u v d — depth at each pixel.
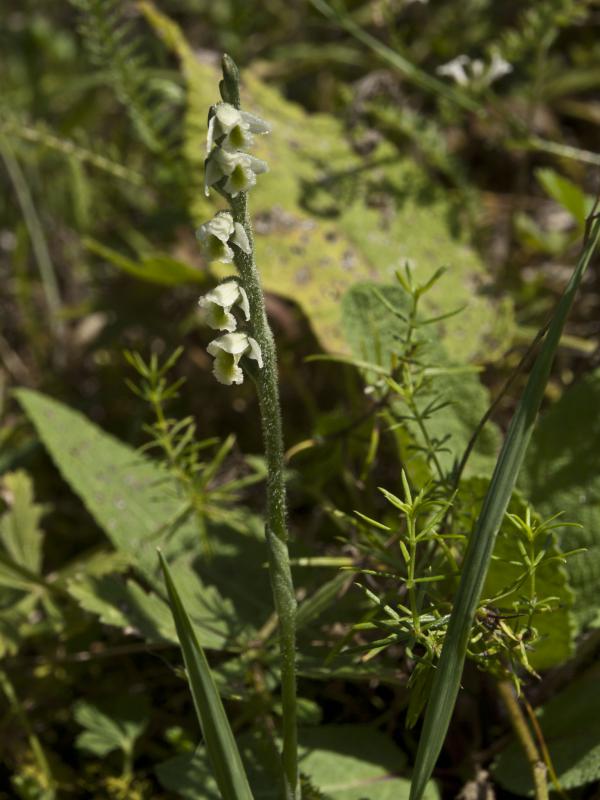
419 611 0.38
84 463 0.48
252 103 0.62
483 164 0.75
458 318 0.55
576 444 0.46
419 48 0.76
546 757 0.41
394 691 0.47
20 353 0.72
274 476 0.37
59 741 0.48
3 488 0.54
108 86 0.80
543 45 0.60
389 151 0.61
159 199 0.72
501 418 0.54
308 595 0.46
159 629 0.43
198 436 0.61
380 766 0.43
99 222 0.74
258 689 0.43
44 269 0.69
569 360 0.58
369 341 0.46
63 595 0.48
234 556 0.47
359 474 0.52
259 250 0.55
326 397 0.60
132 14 0.77
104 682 0.49
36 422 0.48
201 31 0.83
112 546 0.51
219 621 0.45
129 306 0.65
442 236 0.59
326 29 0.82
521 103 0.73
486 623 0.38
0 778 0.48
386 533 0.46
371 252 0.57
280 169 0.58
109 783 0.45
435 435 0.45
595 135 0.77
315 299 0.54
